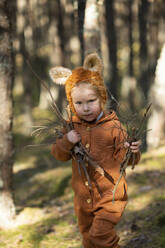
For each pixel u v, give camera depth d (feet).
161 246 10.25
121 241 11.23
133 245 10.77
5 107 13.82
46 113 54.85
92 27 18.08
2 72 13.55
